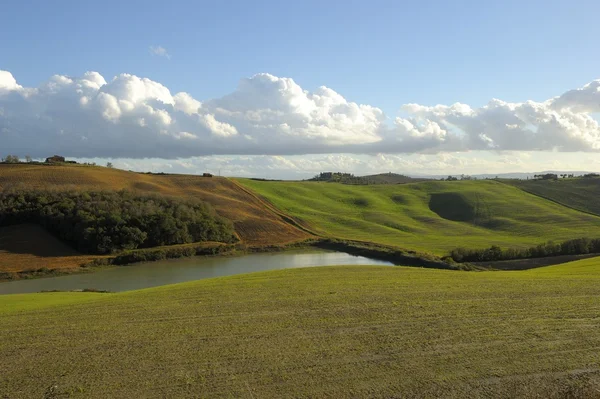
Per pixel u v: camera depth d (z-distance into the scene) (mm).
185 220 84000
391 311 21016
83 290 47000
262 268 65750
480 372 14008
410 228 114125
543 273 34688
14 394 13312
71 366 15305
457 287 26594
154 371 14664
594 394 12523
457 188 165375
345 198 146625
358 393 12836
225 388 13320
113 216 73625
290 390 13094
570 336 17047
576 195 149625
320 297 24453
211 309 22453
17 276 57375
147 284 52594
